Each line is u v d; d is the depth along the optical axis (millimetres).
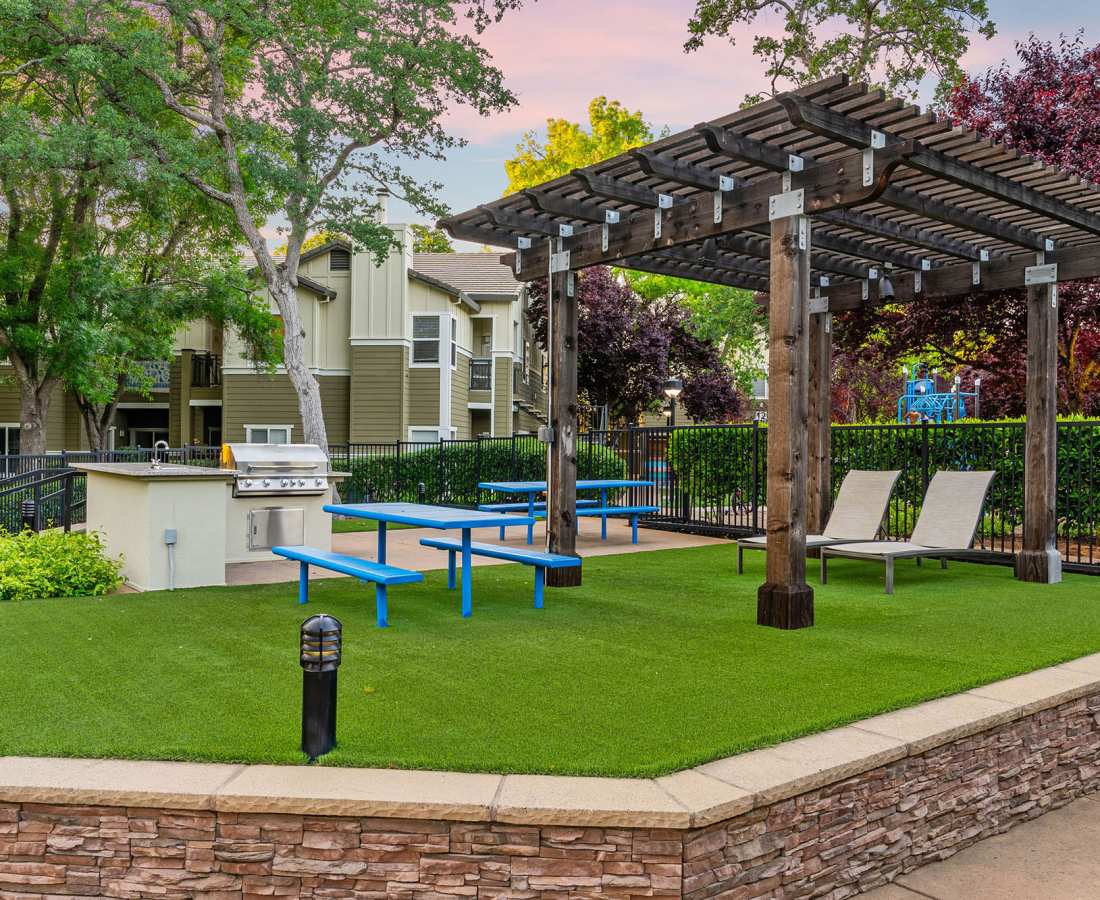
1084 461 9055
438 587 7547
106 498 8234
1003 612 6492
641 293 33062
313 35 16047
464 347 25906
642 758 3295
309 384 17469
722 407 29281
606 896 2881
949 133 5750
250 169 16281
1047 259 8258
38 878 3047
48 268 20547
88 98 19594
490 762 3248
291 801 2936
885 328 13555
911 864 3635
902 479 10805
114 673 4520
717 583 7836
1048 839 3998
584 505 12516
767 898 3109
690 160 6352
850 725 3768
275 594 7066
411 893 2943
